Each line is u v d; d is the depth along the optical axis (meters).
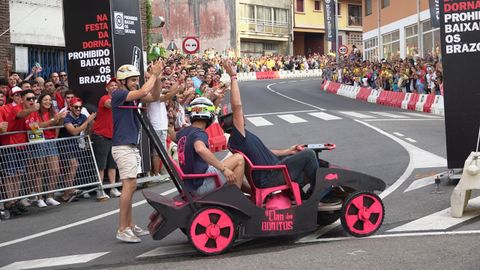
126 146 7.34
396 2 41.28
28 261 6.77
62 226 8.59
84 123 10.26
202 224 6.39
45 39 18.47
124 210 7.36
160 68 7.24
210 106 6.75
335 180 6.81
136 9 11.70
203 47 65.19
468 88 9.55
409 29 39.34
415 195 9.02
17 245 7.63
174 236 7.59
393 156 12.75
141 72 11.75
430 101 25.28
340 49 45.31
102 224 8.55
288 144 15.68
